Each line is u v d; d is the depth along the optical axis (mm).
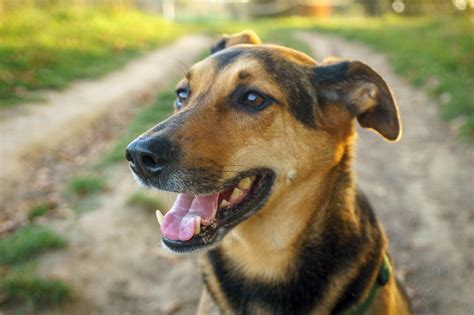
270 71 499
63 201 1005
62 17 2789
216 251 519
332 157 502
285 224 492
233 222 485
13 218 938
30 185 1082
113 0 3600
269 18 6824
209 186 465
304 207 492
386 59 2383
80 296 723
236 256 508
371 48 2750
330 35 3529
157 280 784
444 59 1968
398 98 1729
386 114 523
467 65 1863
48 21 2582
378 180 1118
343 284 484
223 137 477
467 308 720
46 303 704
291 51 538
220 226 482
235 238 507
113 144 1364
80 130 1449
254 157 485
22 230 879
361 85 519
